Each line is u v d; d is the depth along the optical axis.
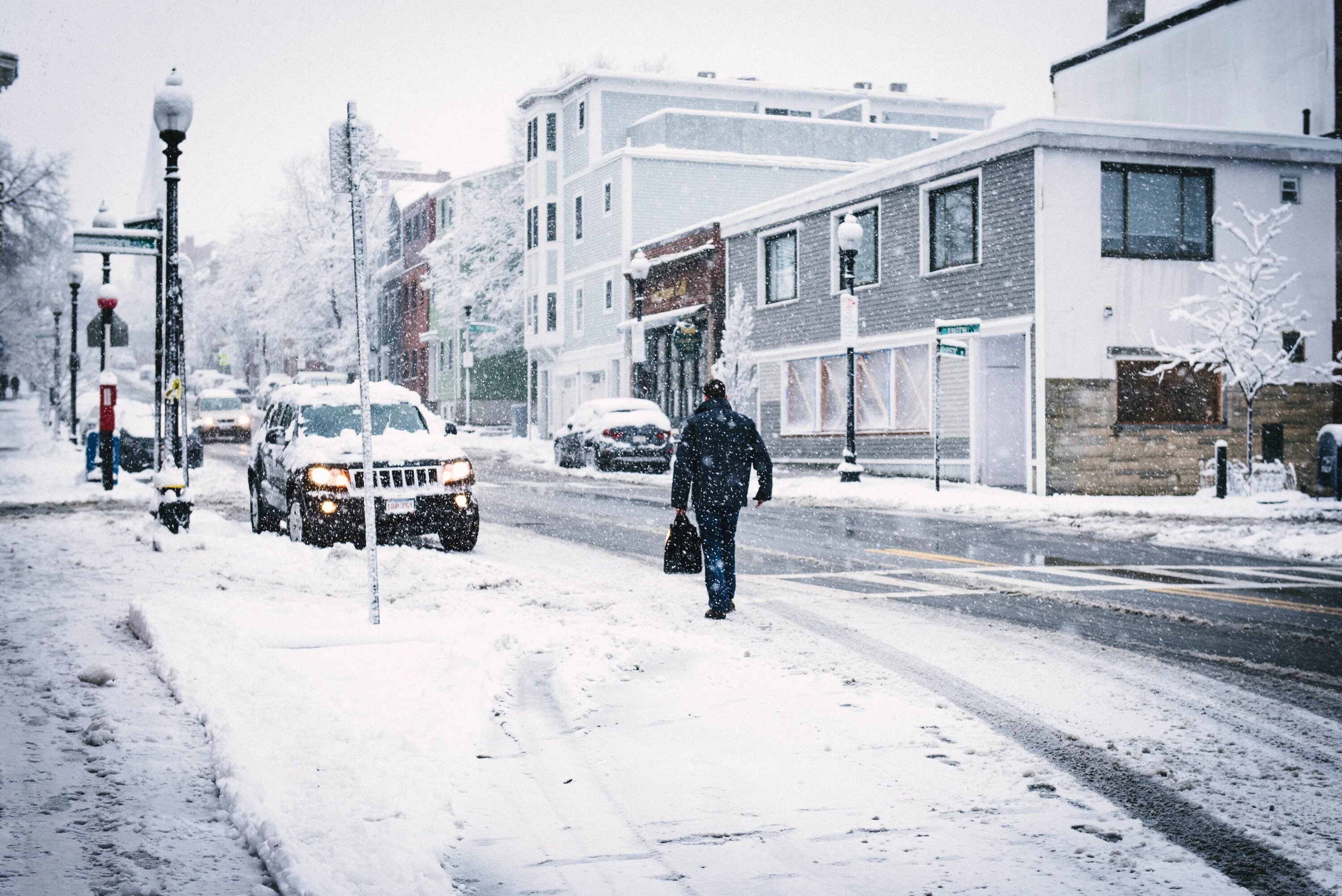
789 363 32.62
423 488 13.55
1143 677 7.13
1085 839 4.45
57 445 39.69
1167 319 24.03
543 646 7.82
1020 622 9.09
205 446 49.22
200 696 6.16
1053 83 38.00
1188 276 24.16
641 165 44.59
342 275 67.44
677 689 6.79
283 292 68.19
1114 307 23.67
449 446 14.12
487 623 8.20
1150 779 5.17
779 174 46.44
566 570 12.32
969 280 25.44
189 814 4.61
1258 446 24.48
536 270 52.06
